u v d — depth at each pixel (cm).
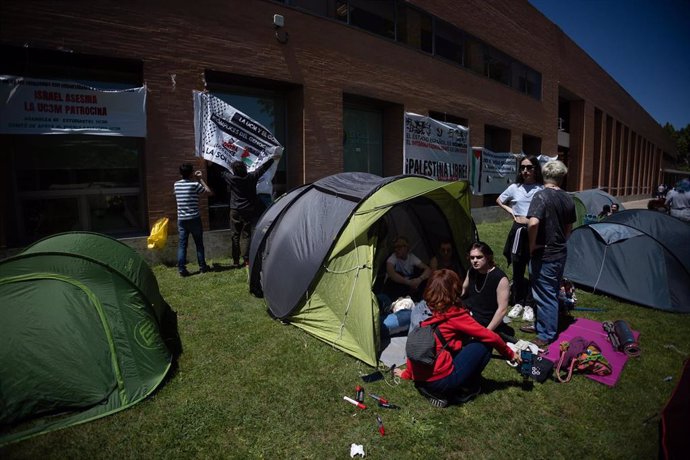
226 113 745
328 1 927
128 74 699
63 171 651
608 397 331
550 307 418
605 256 604
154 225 682
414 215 582
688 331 465
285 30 830
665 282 547
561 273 418
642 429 292
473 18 1375
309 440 277
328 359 386
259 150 783
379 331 396
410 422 295
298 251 461
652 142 4006
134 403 311
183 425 289
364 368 371
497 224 1292
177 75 693
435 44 1235
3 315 296
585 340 390
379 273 566
